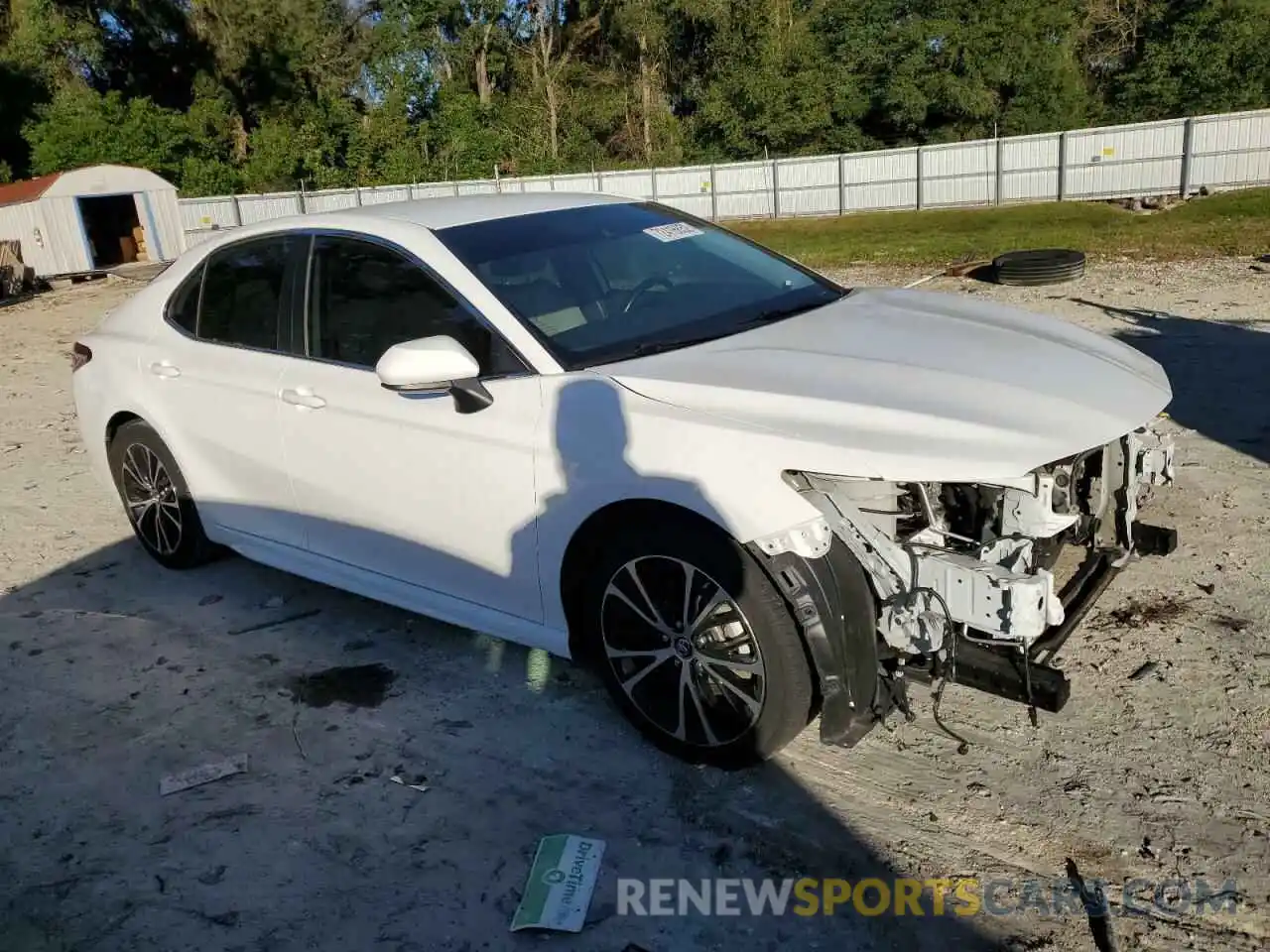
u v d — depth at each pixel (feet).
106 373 16.65
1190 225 67.26
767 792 10.36
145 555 17.99
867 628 9.66
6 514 20.72
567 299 12.01
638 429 10.11
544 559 11.14
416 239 12.60
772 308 12.82
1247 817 9.37
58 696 13.35
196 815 10.75
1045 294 38.09
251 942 8.98
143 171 88.22
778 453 9.38
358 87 176.14
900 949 8.38
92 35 150.92
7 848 10.48
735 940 8.59
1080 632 12.69
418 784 10.95
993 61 136.46
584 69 167.53
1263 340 26.68
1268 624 12.43
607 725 11.76
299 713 12.52
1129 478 11.49
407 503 12.33
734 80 149.89
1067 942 8.29
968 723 11.14
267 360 13.98
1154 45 138.10
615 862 9.57
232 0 161.79
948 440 9.25
